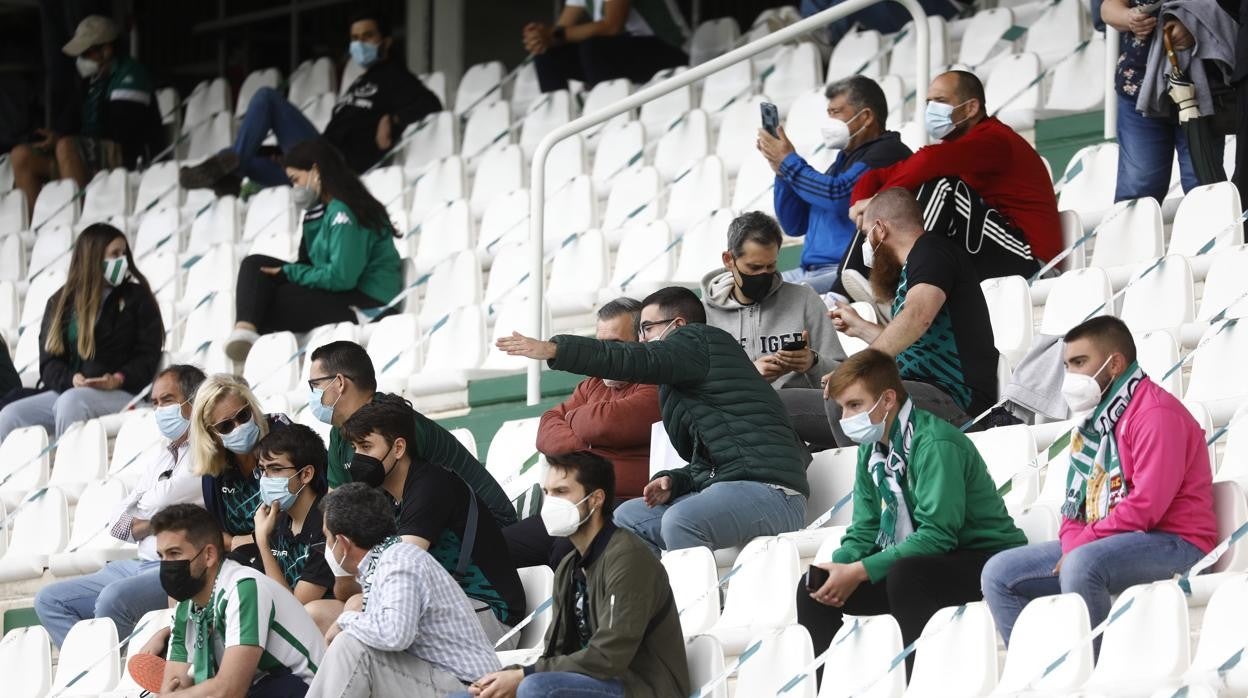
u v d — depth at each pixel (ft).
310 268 107.34
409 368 100.12
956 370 70.38
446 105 158.40
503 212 119.24
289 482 72.64
